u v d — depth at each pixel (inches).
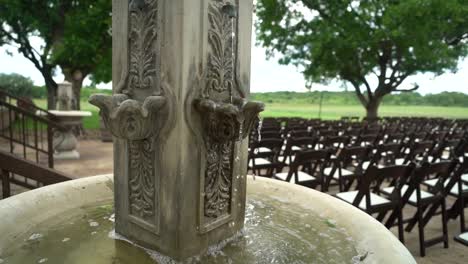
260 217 75.9
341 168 163.0
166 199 55.0
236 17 61.2
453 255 116.6
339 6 497.4
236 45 61.9
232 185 64.4
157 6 52.0
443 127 394.0
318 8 518.6
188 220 55.4
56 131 260.7
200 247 58.3
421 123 431.5
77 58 394.0
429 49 466.9
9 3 400.2
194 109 53.4
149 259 56.4
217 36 56.1
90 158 273.7
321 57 516.7
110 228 67.4
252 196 87.6
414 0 429.1
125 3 56.1
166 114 52.3
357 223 63.6
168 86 51.6
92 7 397.7
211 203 59.4
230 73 60.4
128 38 56.6
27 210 65.9
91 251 58.2
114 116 48.4
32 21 418.9
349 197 122.9
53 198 73.2
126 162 60.6
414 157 183.6
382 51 519.8
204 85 54.8
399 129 304.2
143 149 57.3
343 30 495.2
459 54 527.8
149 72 54.3
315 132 246.7
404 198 116.3
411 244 125.0
